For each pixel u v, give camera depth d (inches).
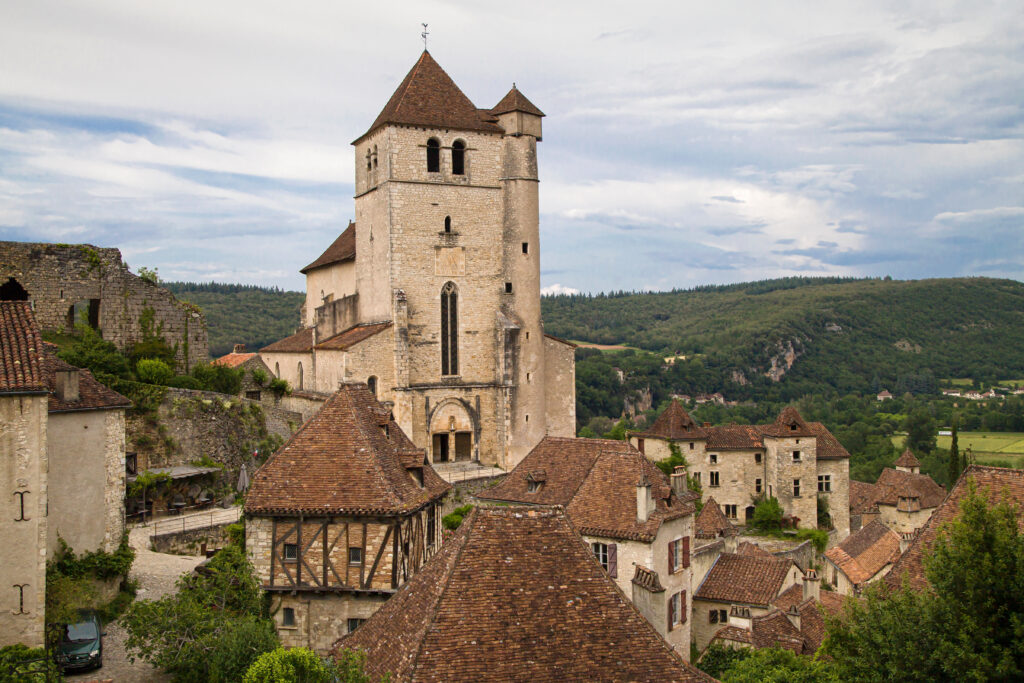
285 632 1301.7
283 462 1359.5
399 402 2822.3
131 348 2502.5
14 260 2292.1
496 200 3014.3
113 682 1190.9
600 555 1568.7
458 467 2864.2
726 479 3292.3
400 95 2974.9
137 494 1995.6
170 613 1234.0
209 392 2273.6
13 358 1237.1
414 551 1354.6
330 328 3065.9
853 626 1093.1
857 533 3080.7
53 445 1432.1
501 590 931.3
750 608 2049.7
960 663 978.7
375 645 952.9
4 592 1195.9
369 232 3029.0
